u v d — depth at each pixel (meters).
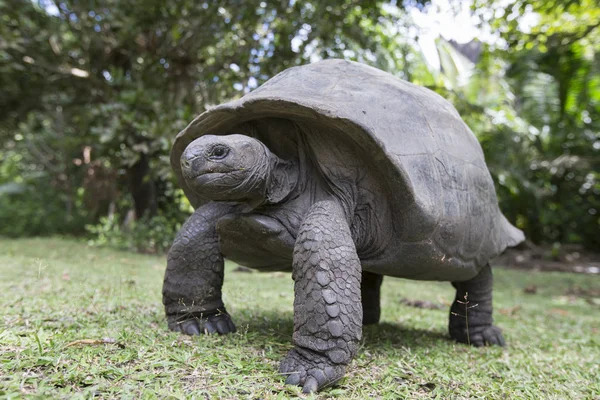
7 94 9.98
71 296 3.36
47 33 8.34
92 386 1.64
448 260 2.44
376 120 2.19
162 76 8.16
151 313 2.97
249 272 6.54
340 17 7.44
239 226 2.26
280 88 2.30
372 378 2.02
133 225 8.76
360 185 2.21
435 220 2.18
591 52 11.67
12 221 10.85
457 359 2.58
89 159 11.09
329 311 1.85
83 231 11.35
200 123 2.36
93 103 9.47
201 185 2.02
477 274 3.02
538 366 2.64
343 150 2.18
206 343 2.27
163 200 9.84
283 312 3.46
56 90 9.80
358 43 7.96
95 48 8.74
